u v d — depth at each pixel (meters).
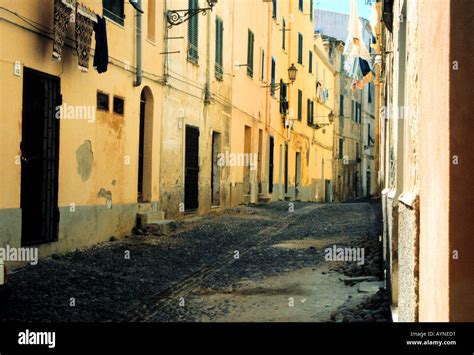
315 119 39.62
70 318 6.58
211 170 20.78
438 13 3.05
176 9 16.62
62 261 9.71
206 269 10.37
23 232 9.62
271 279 9.46
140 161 15.12
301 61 35.72
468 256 2.69
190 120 18.19
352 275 9.51
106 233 12.35
